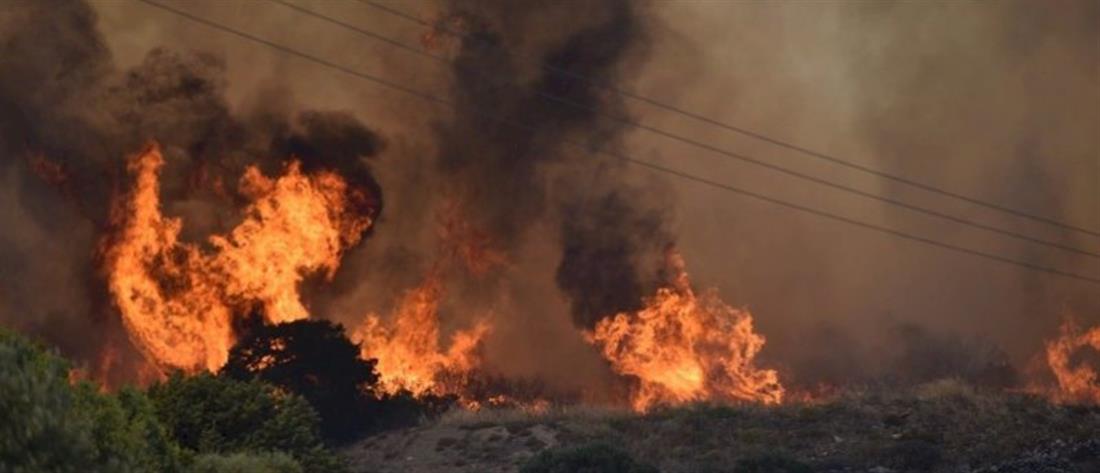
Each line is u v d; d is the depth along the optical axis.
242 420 76.62
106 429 53.00
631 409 113.19
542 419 106.38
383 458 100.25
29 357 50.41
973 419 99.31
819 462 92.19
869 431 98.94
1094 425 96.12
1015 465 89.00
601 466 84.12
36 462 45.00
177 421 75.81
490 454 97.38
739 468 88.06
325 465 76.75
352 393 109.56
